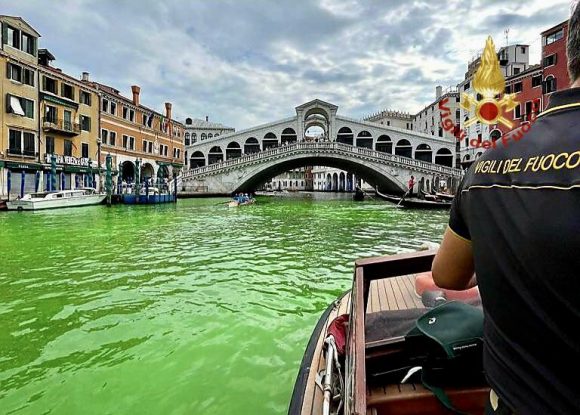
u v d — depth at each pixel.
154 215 20.14
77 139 31.09
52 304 5.92
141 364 4.17
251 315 5.49
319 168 92.62
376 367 2.41
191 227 15.04
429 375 2.05
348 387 1.79
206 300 6.11
